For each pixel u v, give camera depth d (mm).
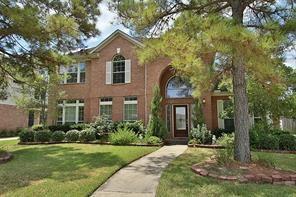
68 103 21719
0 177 7809
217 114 18906
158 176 7863
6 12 9523
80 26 12305
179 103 19453
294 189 6449
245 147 8617
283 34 6578
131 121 19438
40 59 12680
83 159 10531
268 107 14484
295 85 13125
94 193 6379
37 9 10312
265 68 7102
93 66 21250
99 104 20797
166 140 17141
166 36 7859
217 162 8680
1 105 26859
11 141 19188
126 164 9633
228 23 6465
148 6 8484
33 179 7547
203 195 6055
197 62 8711
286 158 10844
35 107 21844
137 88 19844
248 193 6117
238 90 8797
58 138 17094
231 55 7094
